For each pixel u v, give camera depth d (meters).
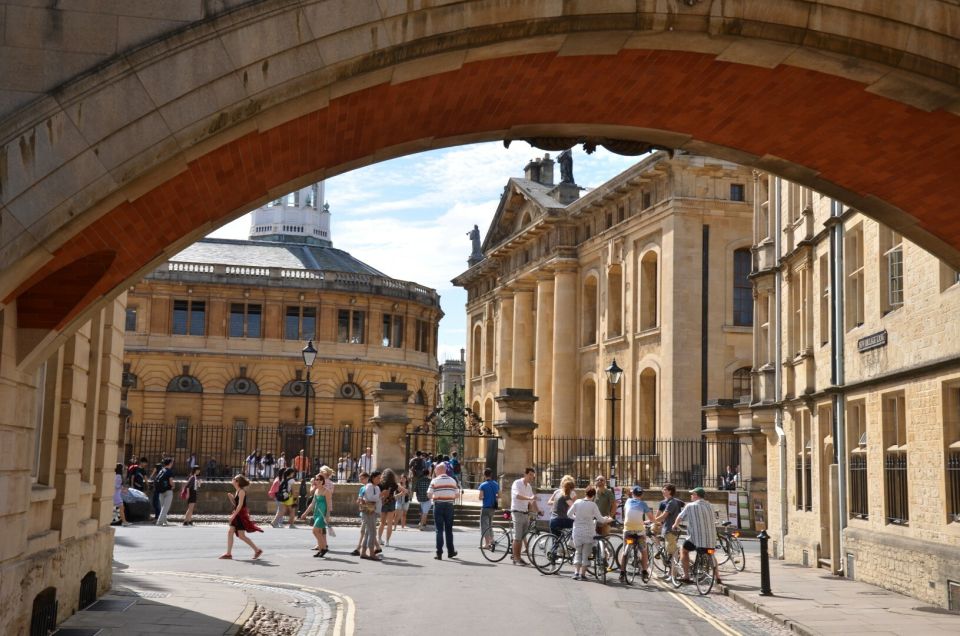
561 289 58.75
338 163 12.50
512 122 12.79
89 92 8.53
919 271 19.02
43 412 13.18
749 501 33.53
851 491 23.25
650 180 49.56
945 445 17.80
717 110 12.53
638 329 50.44
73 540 14.42
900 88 11.24
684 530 23.05
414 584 19.61
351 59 9.16
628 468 49.59
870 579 21.19
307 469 40.25
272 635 13.73
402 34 9.32
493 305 74.12
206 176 10.50
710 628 15.22
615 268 54.00
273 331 82.44
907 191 13.77
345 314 84.81
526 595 18.30
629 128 13.23
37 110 8.42
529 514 24.67
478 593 18.42
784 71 11.25
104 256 10.40
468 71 10.57
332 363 82.69
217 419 79.94
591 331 57.56
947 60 10.69
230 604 15.76
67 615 13.96
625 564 20.92
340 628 14.39
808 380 26.39
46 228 8.45
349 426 82.88
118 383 17.38
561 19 9.88
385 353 85.88
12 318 10.20
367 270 94.94
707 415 39.75
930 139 12.32
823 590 19.91
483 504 25.75
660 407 47.47
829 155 13.45
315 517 24.53
